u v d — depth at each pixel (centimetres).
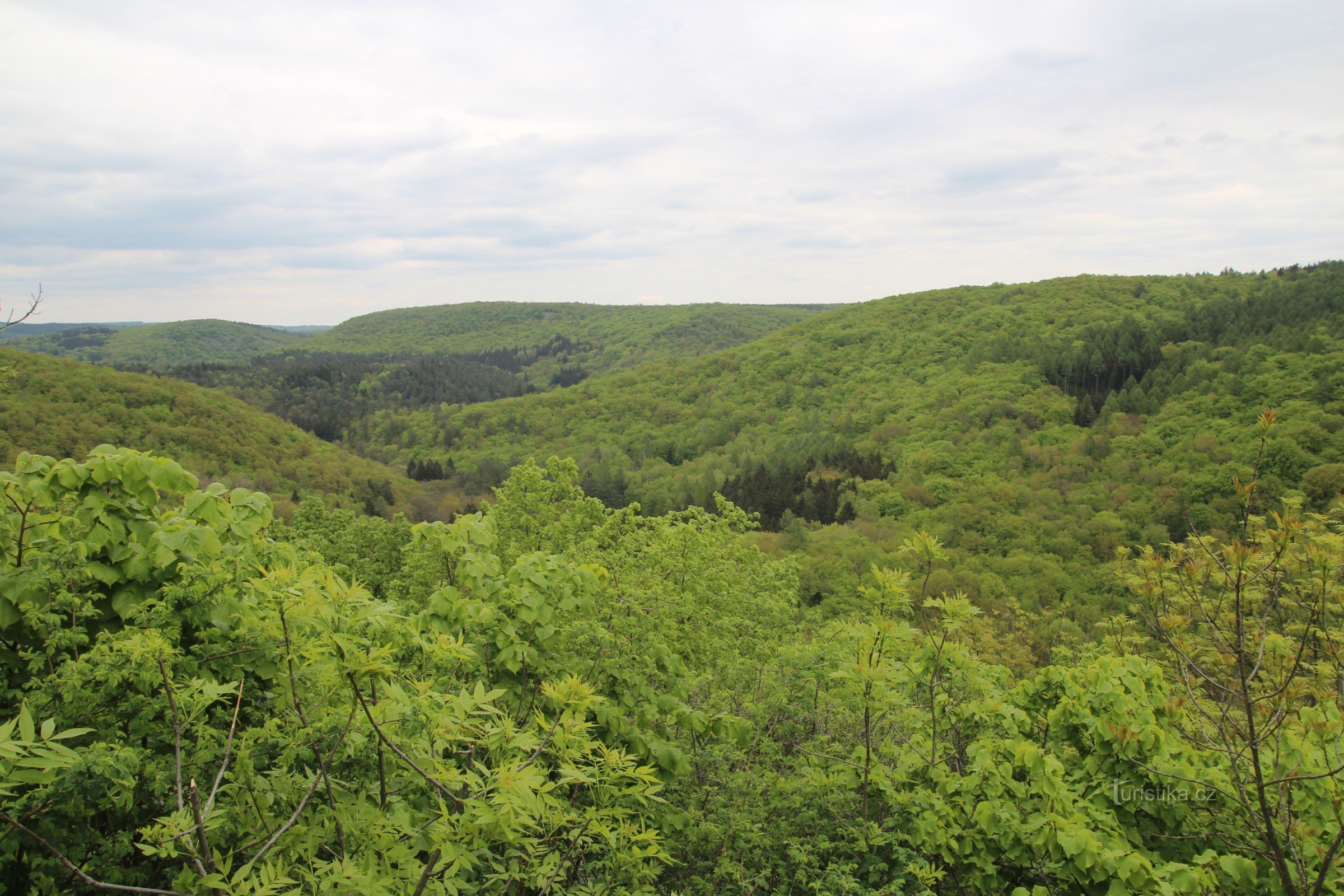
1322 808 398
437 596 469
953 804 448
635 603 585
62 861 242
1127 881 368
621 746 460
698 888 483
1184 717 478
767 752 640
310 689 341
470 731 323
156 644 279
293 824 296
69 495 368
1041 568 5038
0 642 340
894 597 469
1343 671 384
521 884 382
